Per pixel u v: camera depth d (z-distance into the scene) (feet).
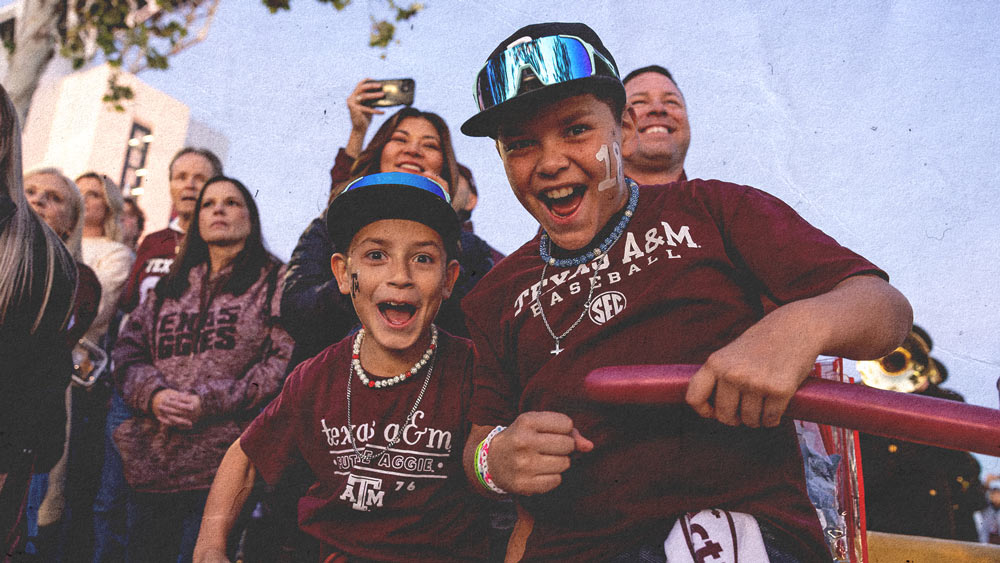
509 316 3.68
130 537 5.57
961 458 5.38
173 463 5.62
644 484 3.07
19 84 7.12
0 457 5.81
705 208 3.36
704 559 2.73
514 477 3.14
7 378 5.96
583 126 3.38
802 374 2.42
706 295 3.17
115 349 6.02
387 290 4.42
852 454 4.60
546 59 3.29
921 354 5.29
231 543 4.89
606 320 3.32
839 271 2.88
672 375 2.59
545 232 3.85
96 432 6.12
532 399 3.44
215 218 6.10
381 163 6.09
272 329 5.77
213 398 5.68
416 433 4.48
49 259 6.29
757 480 2.92
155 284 6.16
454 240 4.69
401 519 4.41
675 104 5.77
